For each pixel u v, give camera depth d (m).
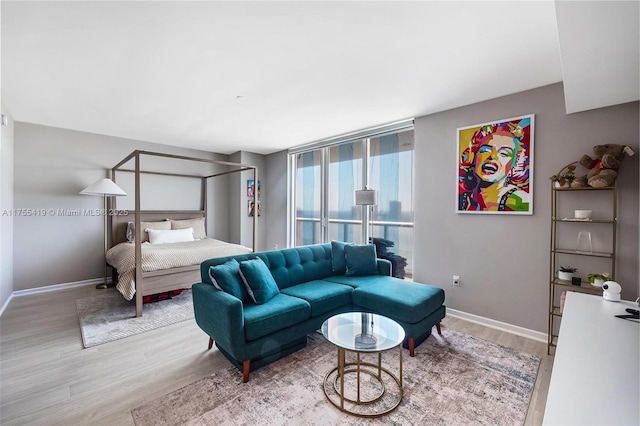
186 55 2.24
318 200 5.27
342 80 2.66
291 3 1.66
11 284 3.87
